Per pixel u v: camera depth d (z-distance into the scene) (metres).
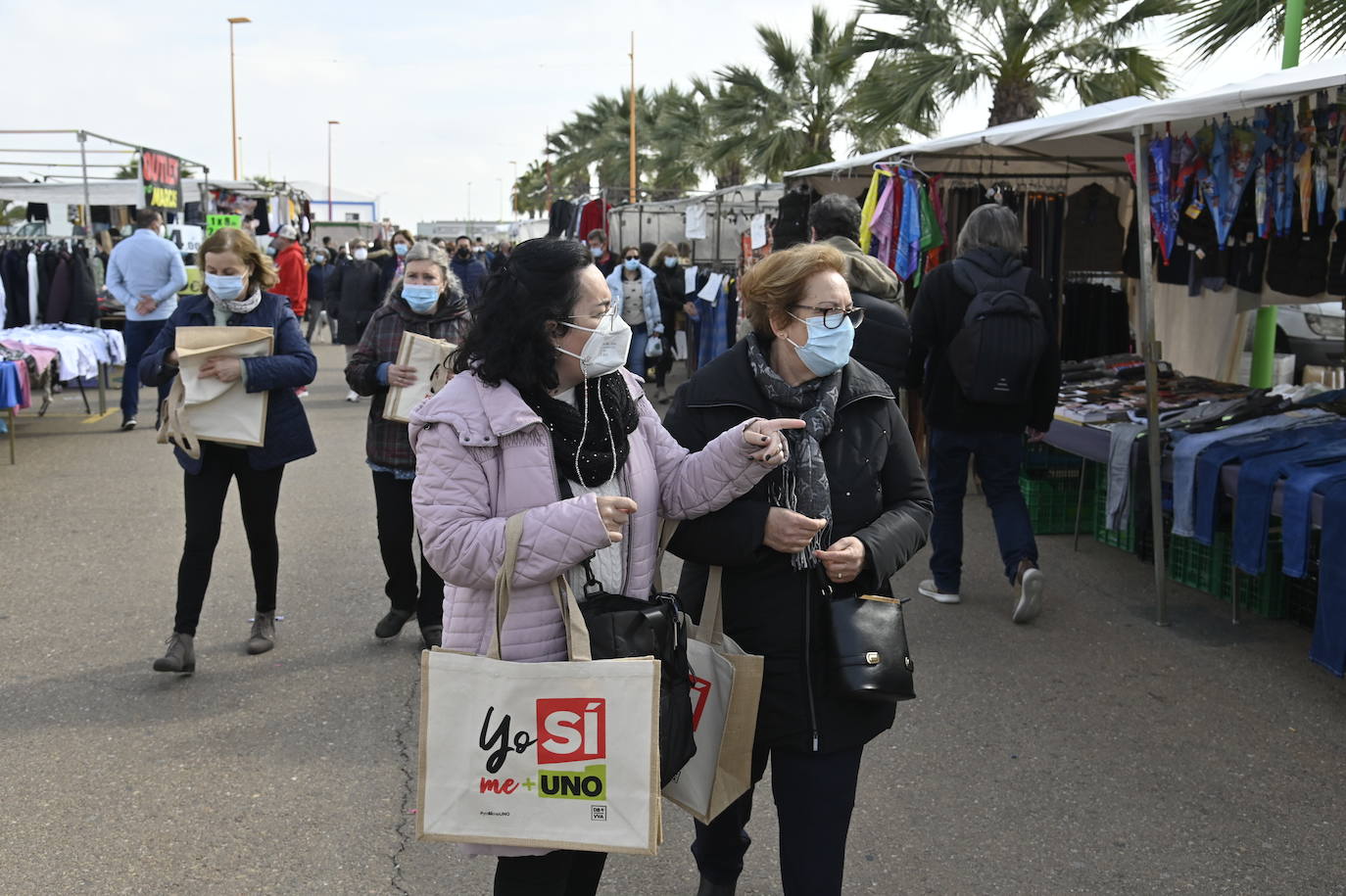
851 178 9.20
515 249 2.10
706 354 12.45
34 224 18.55
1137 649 4.95
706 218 15.48
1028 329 4.91
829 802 2.36
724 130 24.88
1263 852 3.29
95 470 8.77
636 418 2.23
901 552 2.39
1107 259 8.39
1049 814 3.52
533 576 1.98
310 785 3.67
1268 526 4.78
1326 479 4.53
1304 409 5.59
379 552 6.46
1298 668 4.73
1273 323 8.38
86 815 3.46
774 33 23.61
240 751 3.92
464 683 1.99
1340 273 5.97
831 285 2.35
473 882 3.13
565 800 1.98
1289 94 4.54
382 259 13.88
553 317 2.04
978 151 7.77
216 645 4.95
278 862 3.21
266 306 4.54
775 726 2.34
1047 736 4.08
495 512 2.07
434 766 2.00
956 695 4.45
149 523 7.12
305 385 4.53
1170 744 4.01
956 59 15.52
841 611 2.32
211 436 4.36
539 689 1.97
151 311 10.42
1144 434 5.62
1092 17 15.16
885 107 15.95
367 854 3.26
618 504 1.97
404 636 5.10
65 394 13.32
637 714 1.96
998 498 5.32
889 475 2.52
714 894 2.83
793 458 2.38
